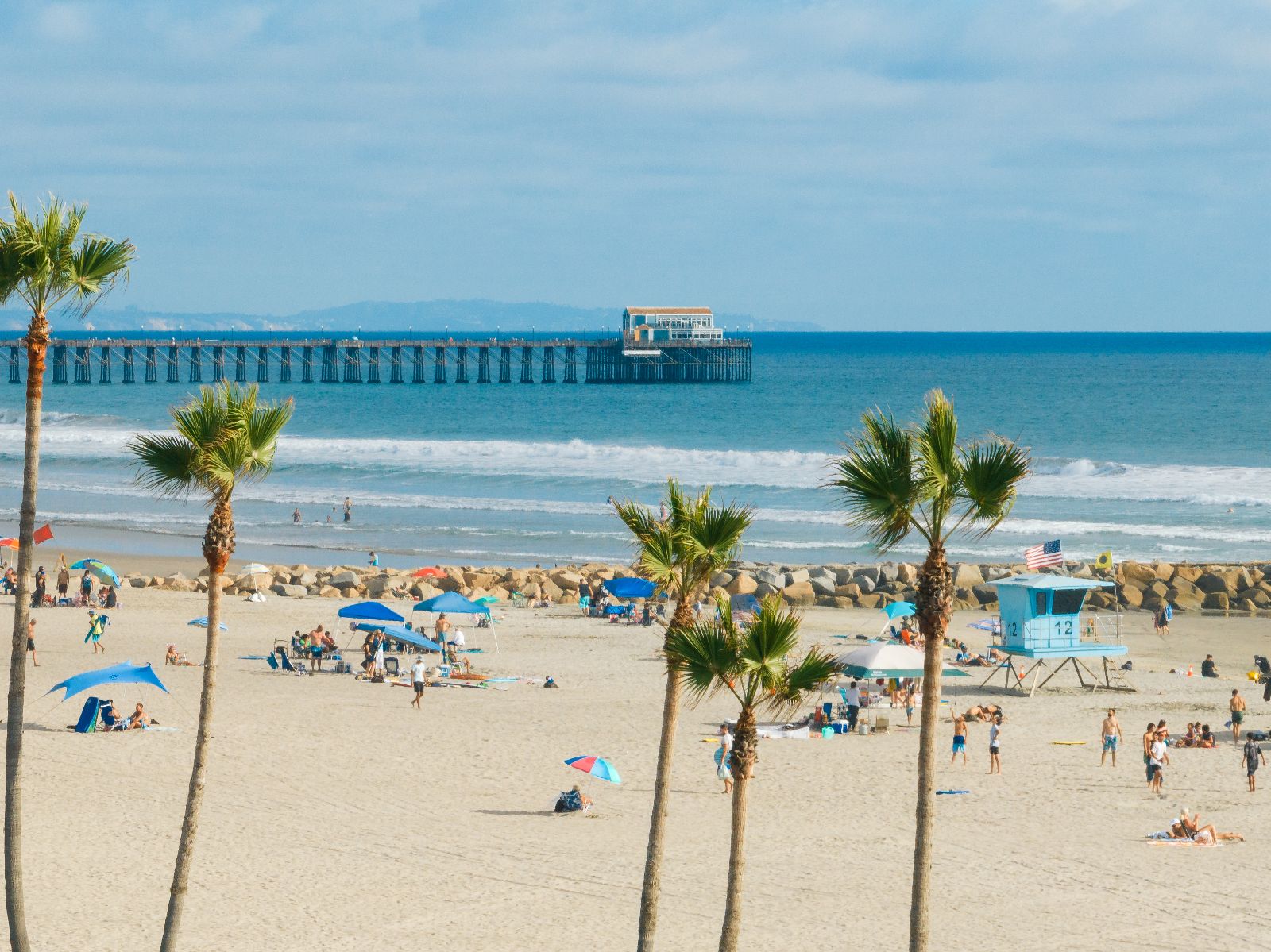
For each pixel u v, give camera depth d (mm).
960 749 93500
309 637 125812
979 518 40125
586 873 68375
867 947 58656
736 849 45344
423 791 83750
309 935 59281
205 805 79125
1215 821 79500
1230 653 141250
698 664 45188
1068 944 59281
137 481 47781
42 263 46281
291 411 48469
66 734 93938
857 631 146750
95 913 61250
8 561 188250
